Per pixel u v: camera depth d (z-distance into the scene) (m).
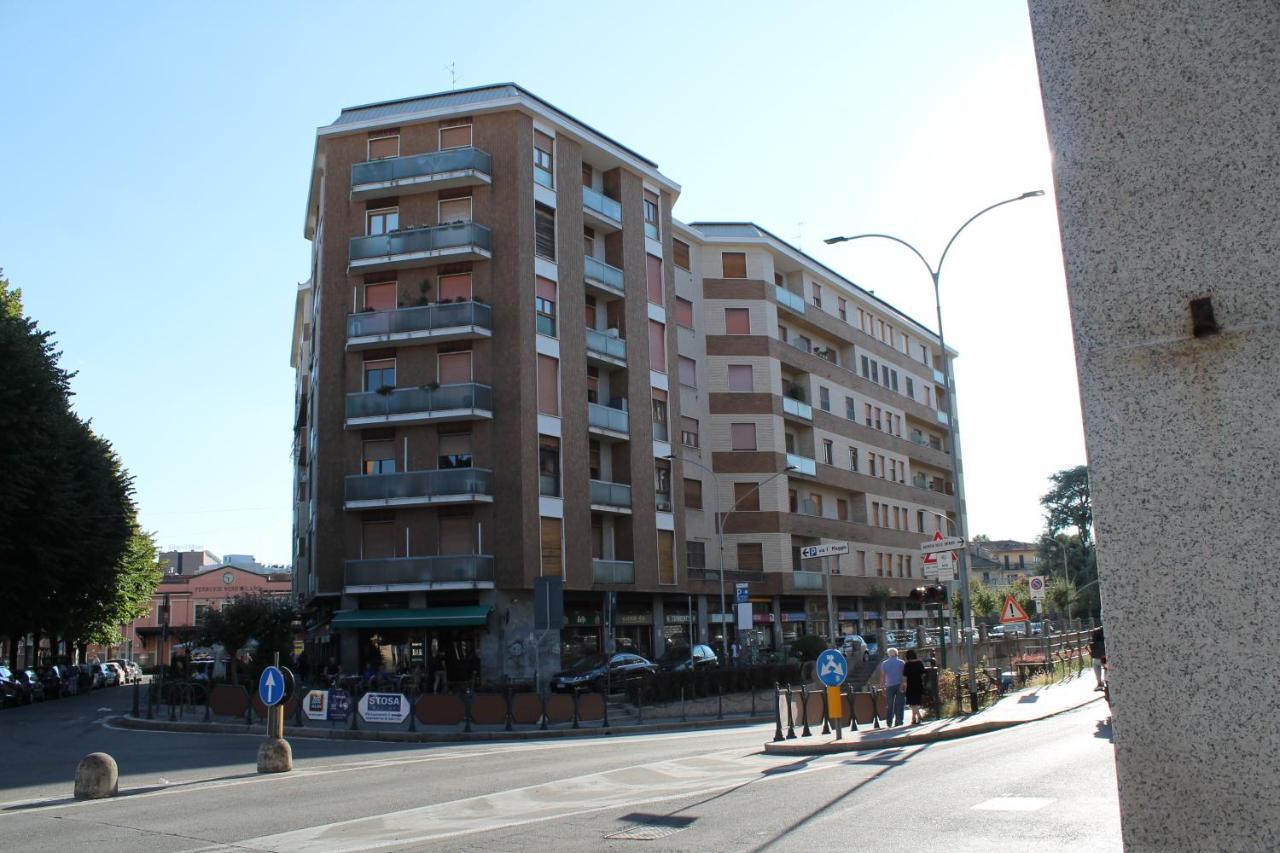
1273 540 2.75
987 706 24.16
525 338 38.47
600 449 42.12
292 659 37.66
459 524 37.66
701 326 51.06
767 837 8.65
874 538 60.06
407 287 39.38
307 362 55.50
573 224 41.47
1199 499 2.87
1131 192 3.09
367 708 24.50
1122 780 2.90
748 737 20.58
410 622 36.34
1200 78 3.03
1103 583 2.99
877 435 62.34
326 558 38.44
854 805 10.24
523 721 24.05
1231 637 2.78
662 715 27.22
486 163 39.66
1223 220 2.94
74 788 13.51
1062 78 3.26
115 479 47.44
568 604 39.12
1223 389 2.87
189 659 38.97
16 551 36.38
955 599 67.25
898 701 20.45
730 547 49.72
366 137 40.69
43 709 36.53
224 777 14.92
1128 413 3.01
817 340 59.28
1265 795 2.69
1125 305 3.05
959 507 25.84
